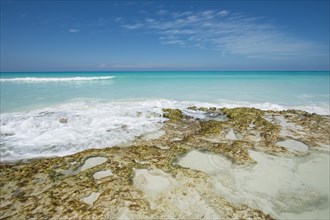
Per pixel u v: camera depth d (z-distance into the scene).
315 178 6.88
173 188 6.09
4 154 8.60
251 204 5.63
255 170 7.23
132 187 6.04
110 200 5.50
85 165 7.40
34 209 5.26
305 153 8.48
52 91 24.23
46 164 7.39
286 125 11.68
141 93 23.16
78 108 15.41
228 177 6.80
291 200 5.86
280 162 7.79
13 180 6.48
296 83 36.50
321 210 5.53
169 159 7.67
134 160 7.53
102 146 9.34
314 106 17.12
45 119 12.45
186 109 15.72
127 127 11.52
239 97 20.98
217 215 5.19
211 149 8.62
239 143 9.13
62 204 5.39
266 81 41.62
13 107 15.70
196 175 6.71
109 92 23.78
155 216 5.08
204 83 36.47
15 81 38.50
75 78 48.12
